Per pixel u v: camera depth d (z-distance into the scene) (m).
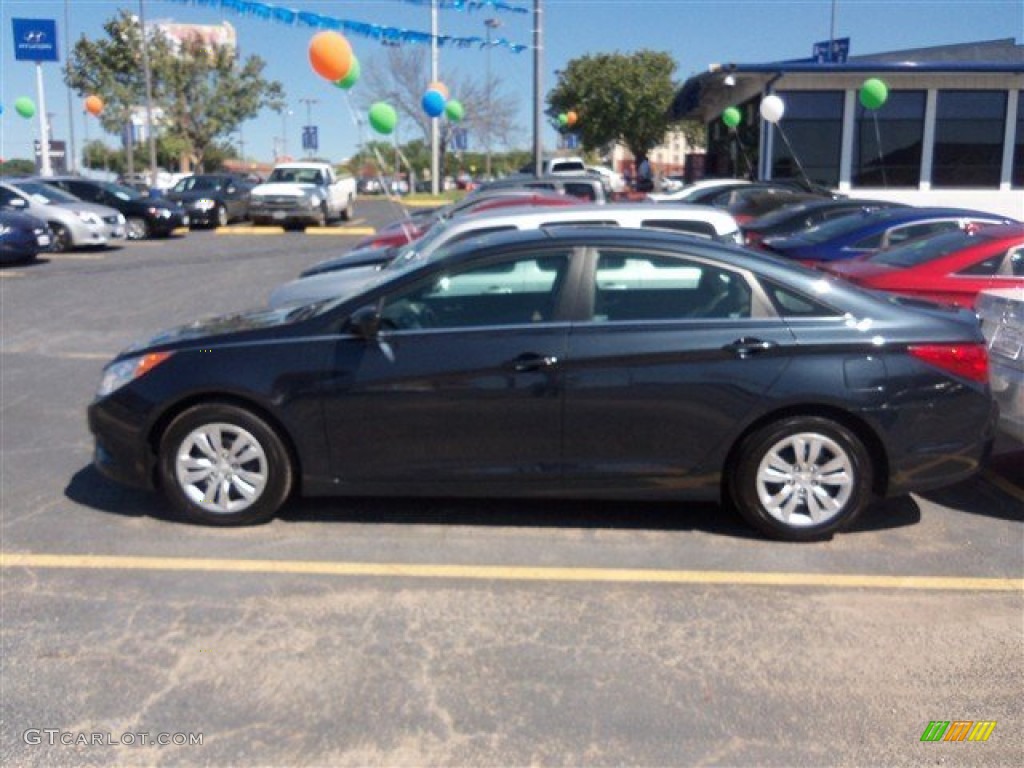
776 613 4.40
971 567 4.93
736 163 27.20
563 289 5.15
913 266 8.31
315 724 3.54
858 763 3.34
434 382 5.09
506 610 4.42
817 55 24.98
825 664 3.96
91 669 3.90
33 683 3.80
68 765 3.31
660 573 4.82
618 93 40.88
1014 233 8.23
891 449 5.07
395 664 3.94
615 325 5.09
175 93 43.78
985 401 5.17
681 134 57.22
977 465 5.21
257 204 29.16
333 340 5.18
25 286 16.09
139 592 4.59
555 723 3.54
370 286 5.39
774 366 5.01
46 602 4.49
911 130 22.98
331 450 5.21
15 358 10.20
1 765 3.30
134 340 11.21
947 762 3.34
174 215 26.33
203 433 5.29
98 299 14.58
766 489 5.16
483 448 5.14
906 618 4.36
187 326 5.82
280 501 5.34
